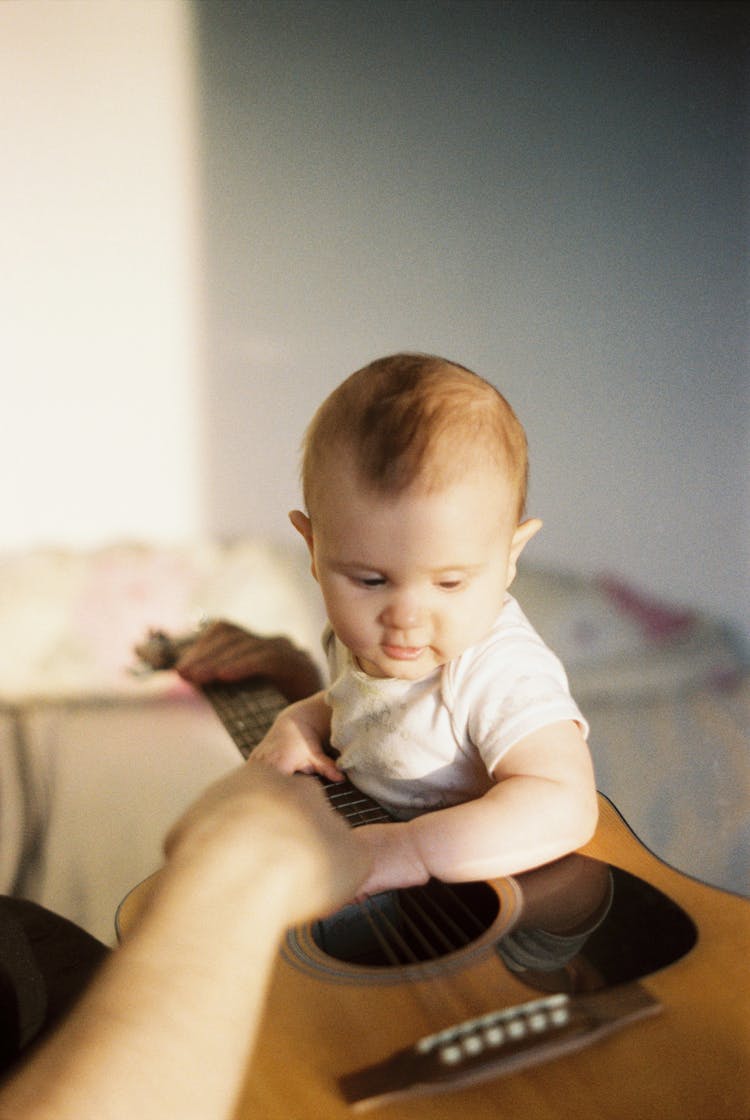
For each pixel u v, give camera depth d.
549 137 1.47
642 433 1.57
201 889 0.44
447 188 1.48
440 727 0.78
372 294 1.52
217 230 1.47
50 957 0.81
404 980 0.57
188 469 1.56
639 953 0.58
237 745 1.03
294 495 1.58
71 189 1.42
